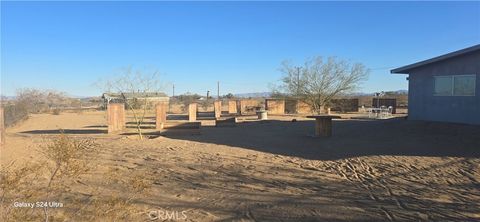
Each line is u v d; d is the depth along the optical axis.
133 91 25.02
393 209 6.92
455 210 6.88
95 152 12.80
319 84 42.53
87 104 78.88
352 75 43.19
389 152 12.42
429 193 8.02
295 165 11.09
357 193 8.03
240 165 11.14
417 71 19.97
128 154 13.23
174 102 76.81
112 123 21.86
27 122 32.12
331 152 13.15
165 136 19.16
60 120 34.94
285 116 36.44
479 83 17.08
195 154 13.23
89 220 5.64
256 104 48.84
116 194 7.61
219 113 36.47
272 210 6.85
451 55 17.95
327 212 6.74
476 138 13.70
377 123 20.73
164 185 8.71
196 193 8.02
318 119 17.50
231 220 6.31
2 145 14.78
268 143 15.86
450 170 9.94
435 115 19.09
